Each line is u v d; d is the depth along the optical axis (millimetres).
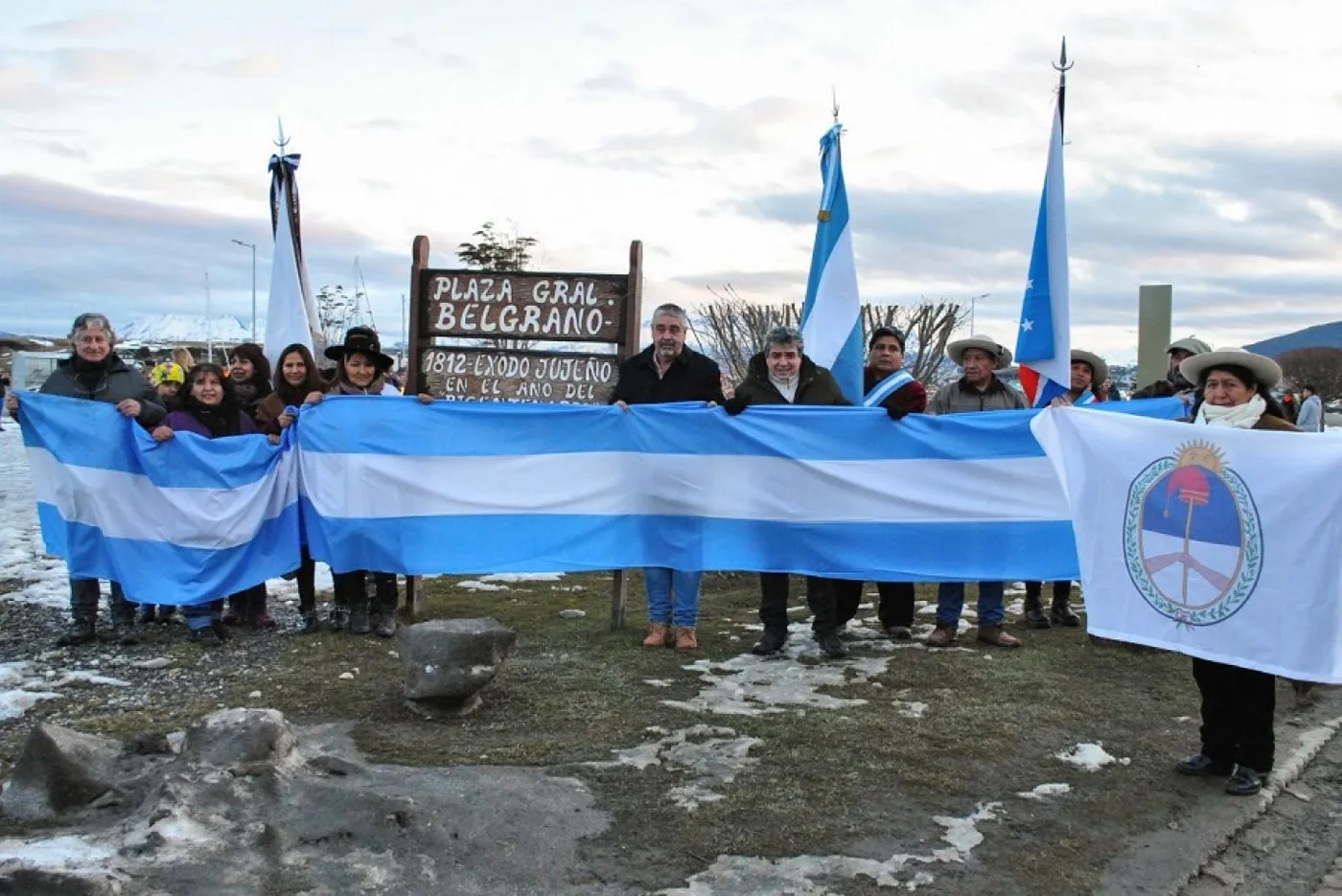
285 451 7562
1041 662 7012
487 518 7629
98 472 7250
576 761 5039
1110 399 9688
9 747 5211
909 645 7500
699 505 7391
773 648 7133
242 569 7422
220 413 7781
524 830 4258
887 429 7363
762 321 18156
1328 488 4656
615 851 4141
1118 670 6867
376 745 5215
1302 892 4215
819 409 7398
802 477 7328
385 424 7594
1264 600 4777
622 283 7805
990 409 7812
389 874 3863
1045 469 7297
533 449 7648
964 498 7348
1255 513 4805
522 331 7918
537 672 6555
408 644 5730
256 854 3910
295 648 7125
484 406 7664
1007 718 5801
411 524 7551
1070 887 4000
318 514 7520
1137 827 4562
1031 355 6680
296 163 8875
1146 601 5109
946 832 4395
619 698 6035
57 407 7320
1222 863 4379
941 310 17766
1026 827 4488
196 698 6020
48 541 7453
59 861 3744
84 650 7098
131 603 7625
